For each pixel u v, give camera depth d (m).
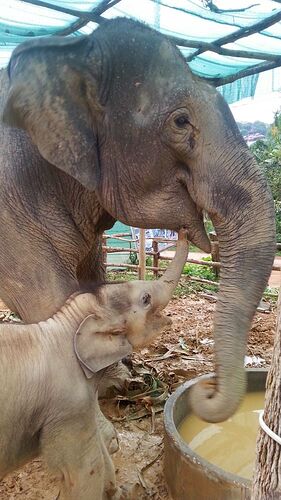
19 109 2.79
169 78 2.85
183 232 2.97
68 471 2.52
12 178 3.09
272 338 6.28
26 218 3.09
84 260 3.90
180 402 3.44
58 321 2.54
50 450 2.48
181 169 2.99
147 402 4.20
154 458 3.56
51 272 3.12
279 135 22.19
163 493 3.16
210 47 5.75
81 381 2.47
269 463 1.78
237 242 2.79
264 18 5.22
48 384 2.40
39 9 4.88
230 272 2.77
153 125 2.87
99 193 3.07
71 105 2.86
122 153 2.97
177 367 5.11
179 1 4.80
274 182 16.52
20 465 2.58
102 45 2.89
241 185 2.80
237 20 5.30
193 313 7.58
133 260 13.45
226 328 2.62
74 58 2.84
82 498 2.54
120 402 4.29
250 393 3.82
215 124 2.86
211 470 2.69
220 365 2.52
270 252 2.75
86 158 2.93
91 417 2.52
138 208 3.07
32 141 3.09
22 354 2.40
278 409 1.75
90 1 4.74
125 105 2.89
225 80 7.20
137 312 2.56
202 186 2.87
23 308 3.19
